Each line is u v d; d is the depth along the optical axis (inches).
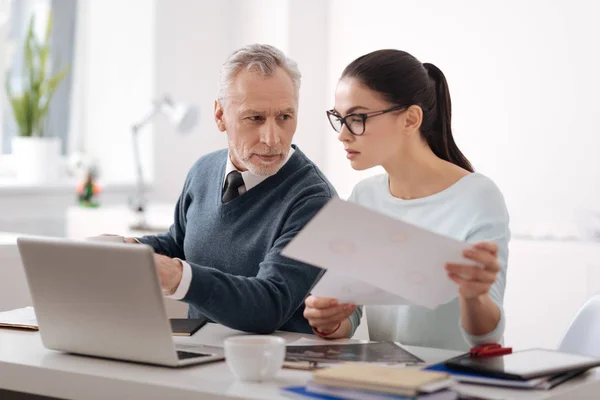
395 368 63.6
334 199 64.3
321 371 62.5
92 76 237.6
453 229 89.5
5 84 222.1
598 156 180.4
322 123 223.9
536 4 188.7
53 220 212.7
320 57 222.4
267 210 97.3
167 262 79.4
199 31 237.5
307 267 89.1
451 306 89.2
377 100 86.4
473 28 198.1
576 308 152.0
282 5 219.5
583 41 182.2
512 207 191.9
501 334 78.7
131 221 197.8
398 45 210.7
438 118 93.0
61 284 73.4
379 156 88.3
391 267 71.2
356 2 217.0
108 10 234.4
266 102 93.0
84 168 220.1
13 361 73.5
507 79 193.0
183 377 67.7
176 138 236.1
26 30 226.1
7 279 130.3
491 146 195.3
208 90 241.0
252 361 65.6
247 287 83.9
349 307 82.6
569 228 182.4
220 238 99.6
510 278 159.8
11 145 224.4
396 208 94.8
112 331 72.2
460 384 65.6
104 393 68.4
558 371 66.4
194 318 95.0
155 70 228.8
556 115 186.1
